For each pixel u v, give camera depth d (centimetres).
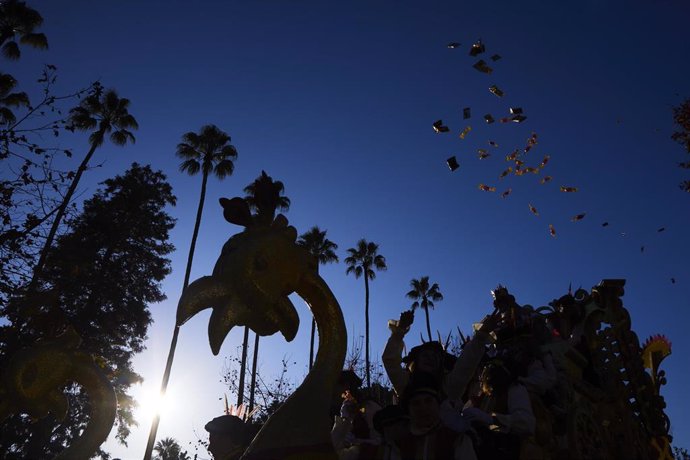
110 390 161
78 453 151
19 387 151
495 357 296
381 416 247
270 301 163
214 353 155
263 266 165
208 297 159
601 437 328
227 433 258
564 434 301
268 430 176
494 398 274
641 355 421
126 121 3475
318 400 182
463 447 224
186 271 3628
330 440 178
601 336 393
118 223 3806
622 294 409
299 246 184
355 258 5488
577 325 390
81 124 3375
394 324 326
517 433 248
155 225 4000
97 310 3438
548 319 398
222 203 176
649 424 397
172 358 3194
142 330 3875
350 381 302
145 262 3928
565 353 327
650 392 405
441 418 235
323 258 4772
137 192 3956
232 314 159
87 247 3428
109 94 3422
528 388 281
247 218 176
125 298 3806
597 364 380
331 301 193
